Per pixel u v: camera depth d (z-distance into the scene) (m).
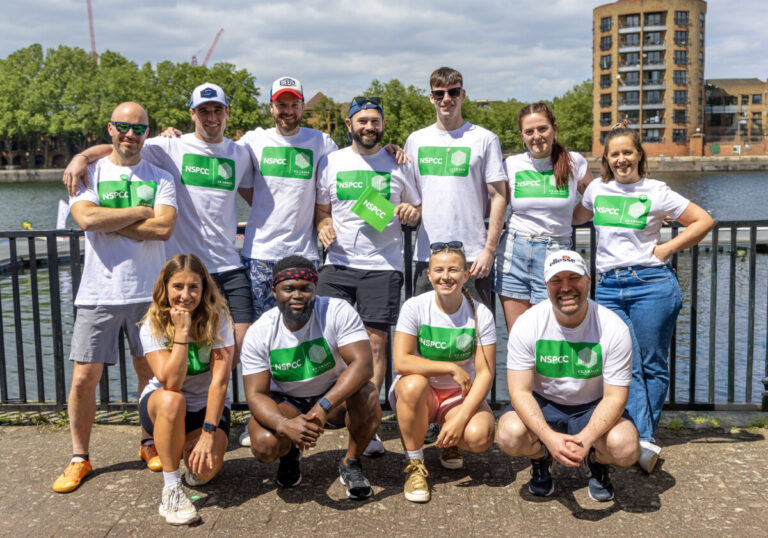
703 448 3.93
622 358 3.28
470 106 90.75
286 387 3.54
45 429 4.41
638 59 83.19
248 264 4.35
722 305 12.81
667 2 81.00
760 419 4.30
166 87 90.00
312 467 3.80
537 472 3.41
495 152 4.18
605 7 84.31
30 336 11.50
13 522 3.20
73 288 4.51
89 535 3.07
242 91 71.88
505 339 11.25
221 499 3.42
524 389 3.39
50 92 98.00
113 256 3.77
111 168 3.85
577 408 3.48
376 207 4.07
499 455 3.93
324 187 4.36
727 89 92.75
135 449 4.07
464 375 3.51
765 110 91.69
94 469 3.78
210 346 3.45
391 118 75.44
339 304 3.54
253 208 4.39
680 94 83.25
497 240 4.15
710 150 86.31
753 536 2.97
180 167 4.17
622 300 3.93
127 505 3.36
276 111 4.22
